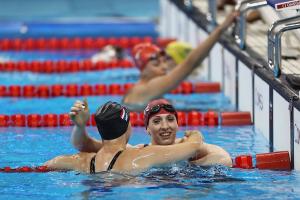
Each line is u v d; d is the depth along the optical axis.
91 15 43.09
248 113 21.14
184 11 32.44
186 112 22.34
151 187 14.01
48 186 14.38
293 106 16.22
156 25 40.56
